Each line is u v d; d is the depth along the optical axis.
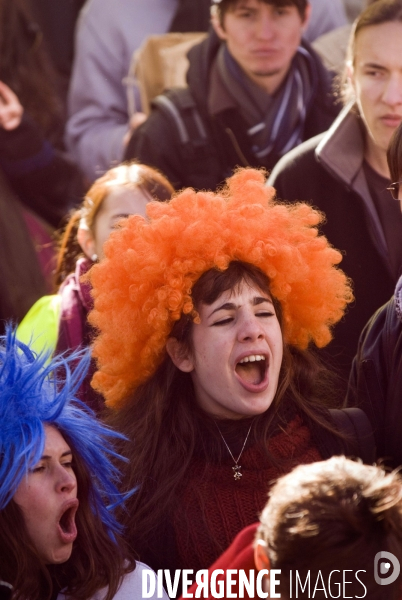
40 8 10.59
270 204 6.36
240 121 8.00
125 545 4.55
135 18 9.71
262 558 3.58
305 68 8.11
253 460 4.98
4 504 4.05
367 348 5.48
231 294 4.99
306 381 5.41
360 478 3.45
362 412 5.36
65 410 4.39
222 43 8.11
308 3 7.99
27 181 8.41
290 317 5.36
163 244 5.10
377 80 6.47
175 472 4.96
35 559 4.11
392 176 5.30
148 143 8.01
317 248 5.36
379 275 6.68
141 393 5.28
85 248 6.82
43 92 9.11
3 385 4.20
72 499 4.21
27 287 7.97
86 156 9.71
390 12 6.46
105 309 5.28
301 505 3.38
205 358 5.00
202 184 7.99
